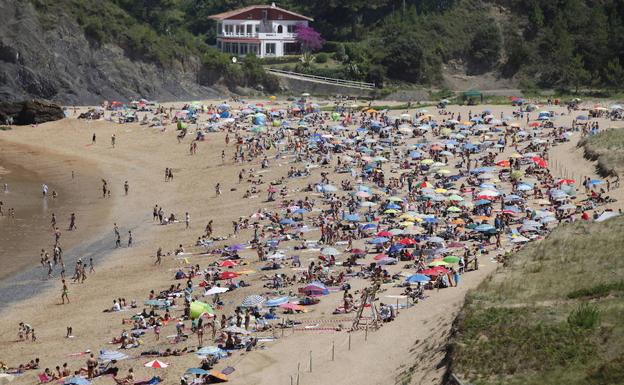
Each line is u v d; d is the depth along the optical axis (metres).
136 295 156.50
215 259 176.25
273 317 134.38
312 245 178.38
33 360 125.75
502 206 196.00
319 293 142.12
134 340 129.00
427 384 100.62
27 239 199.00
